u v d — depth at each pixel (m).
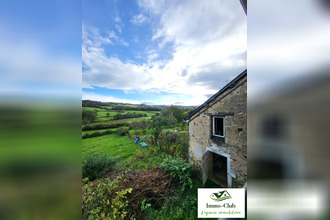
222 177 4.49
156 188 3.46
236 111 3.52
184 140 7.18
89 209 2.34
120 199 2.87
